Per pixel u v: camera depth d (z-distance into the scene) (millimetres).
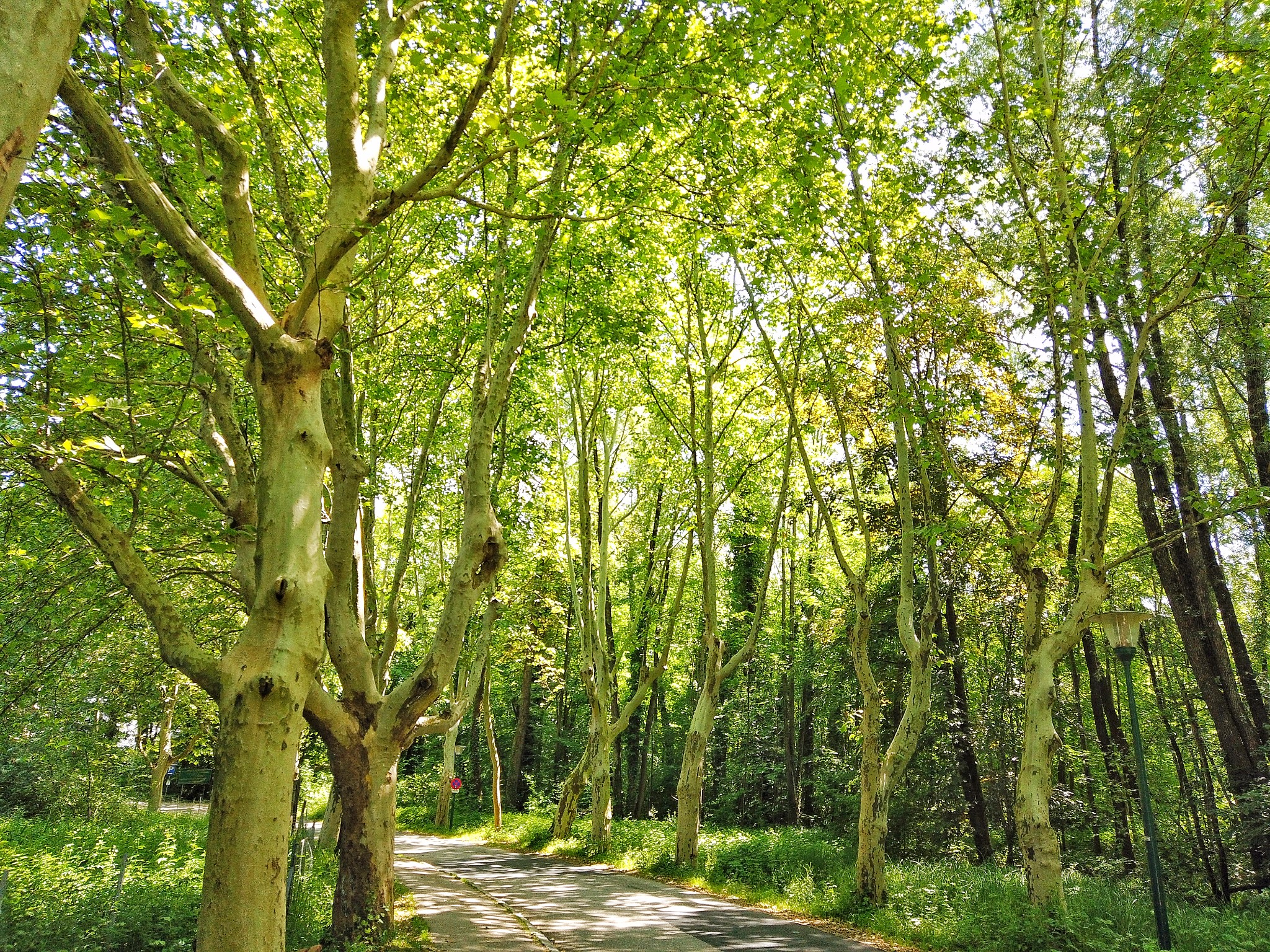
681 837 18297
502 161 12242
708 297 18812
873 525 20234
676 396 21266
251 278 6184
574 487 26281
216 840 4945
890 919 11852
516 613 26984
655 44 8062
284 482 5609
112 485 6977
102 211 5449
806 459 15281
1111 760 18984
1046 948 9445
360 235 5555
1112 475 11195
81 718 18766
